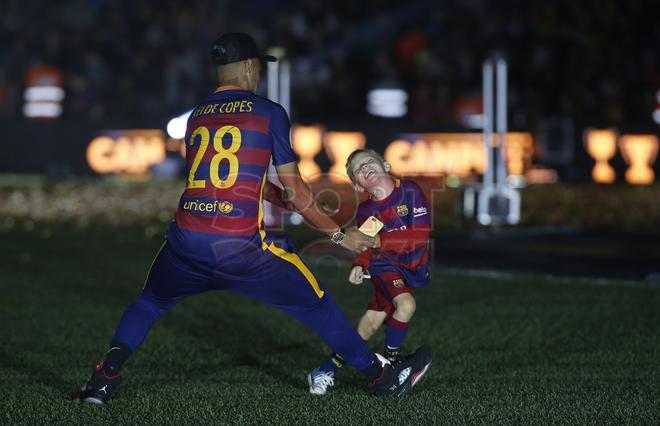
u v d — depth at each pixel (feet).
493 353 75.97
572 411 59.06
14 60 309.42
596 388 64.95
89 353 76.38
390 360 63.77
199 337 82.23
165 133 241.14
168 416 58.23
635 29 293.43
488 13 303.89
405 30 313.73
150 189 229.04
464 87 280.10
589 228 168.96
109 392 59.57
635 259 129.59
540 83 278.26
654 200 207.41
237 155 57.21
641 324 86.69
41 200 209.05
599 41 286.66
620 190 225.56
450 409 59.77
